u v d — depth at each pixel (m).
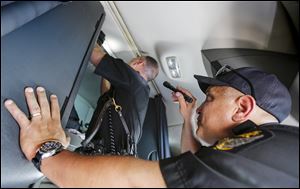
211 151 0.67
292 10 1.25
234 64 1.56
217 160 0.63
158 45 1.68
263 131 0.72
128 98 1.46
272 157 0.63
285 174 0.61
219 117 0.88
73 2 1.03
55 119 0.87
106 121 1.39
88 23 1.18
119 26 1.55
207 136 0.93
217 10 1.35
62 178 0.72
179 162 0.65
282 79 1.48
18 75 0.74
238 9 1.32
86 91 2.15
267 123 0.81
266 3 1.26
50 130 0.83
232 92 0.89
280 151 0.64
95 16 1.27
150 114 2.32
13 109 0.73
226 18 1.38
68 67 1.02
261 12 1.31
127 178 0.66
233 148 0.66
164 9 1.37
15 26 0.67
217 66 1.60
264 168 0.61
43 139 0.80
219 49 1.57
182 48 1.64
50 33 0.88
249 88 0.87
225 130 0.87
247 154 0.63
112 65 1.48
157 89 2.23
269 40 1.43
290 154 0.64
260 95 0.85
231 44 1.52
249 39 1.46
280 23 1.33
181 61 1.74
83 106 2.18
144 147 2.25
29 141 0.78
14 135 0.76
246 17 1.36
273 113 0.85
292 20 1.29
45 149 0.77
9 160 0.74
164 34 1.57
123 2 1.37
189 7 1.36
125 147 1.31
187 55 1.67
